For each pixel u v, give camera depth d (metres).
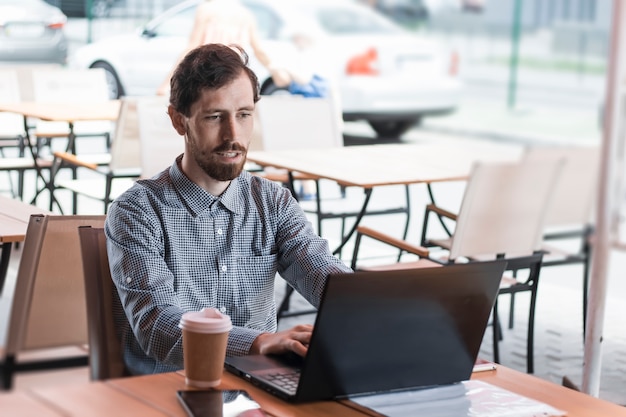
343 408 2.09
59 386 2.09
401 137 12.45
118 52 9.62
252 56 7.82
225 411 1.97
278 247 2.87
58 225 2.93
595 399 2.23
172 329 2.53
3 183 8.44
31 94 7.85
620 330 5.52
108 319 2.68
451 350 2.24
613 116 3.58
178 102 2.68
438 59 11.70
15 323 2.23
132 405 2.00
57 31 9.87
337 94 7.68
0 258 3.68
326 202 6.35
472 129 15.80
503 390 2.23
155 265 2.64
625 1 3.54
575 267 6.98
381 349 2.15
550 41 20.84
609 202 3.62
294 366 2.30
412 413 2.06
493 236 4.59
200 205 2.74
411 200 8.77
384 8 21.45
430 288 2.15
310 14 11.27
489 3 21.64
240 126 2.68
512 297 5.41
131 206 2.69
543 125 16.66
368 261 6.68
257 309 2.83
